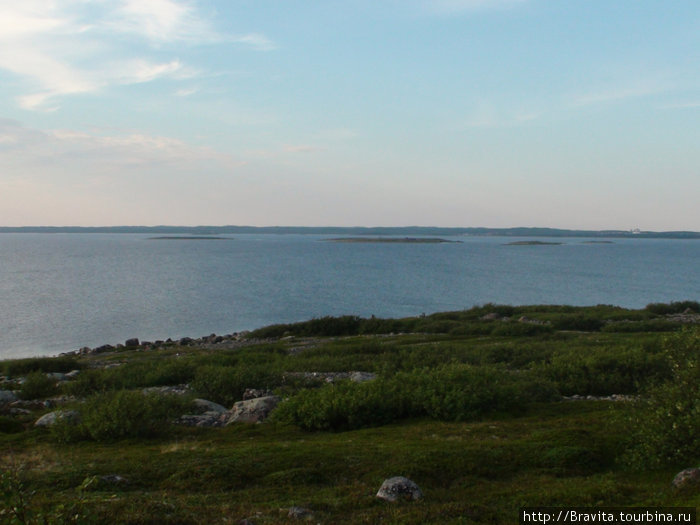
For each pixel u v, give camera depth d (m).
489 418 14.58
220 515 8.23
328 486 9.74
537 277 112.38
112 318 61.00
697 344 12.16
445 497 9.13
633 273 122.88
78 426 13.65
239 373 20.27
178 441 12.99
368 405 14.52
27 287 88.75
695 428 9.92
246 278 108.44
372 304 73.50
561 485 9.46
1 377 27.56
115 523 7.73
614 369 18.75
